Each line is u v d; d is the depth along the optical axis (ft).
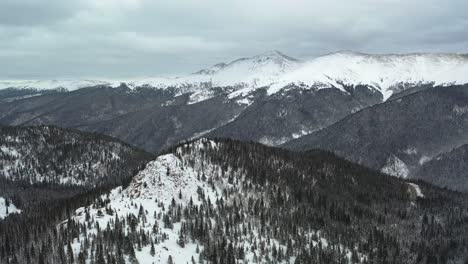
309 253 635.25
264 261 595.06
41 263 538.47
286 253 619.26
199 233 597.11
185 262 542.98
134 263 521.65
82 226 594.24
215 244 586.86
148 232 575.79
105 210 638.94
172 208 645.10
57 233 605.31
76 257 530.27
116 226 579.07
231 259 569.23
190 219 629.10
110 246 548.31
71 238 572.10
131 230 582.76
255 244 616.39
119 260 522.47
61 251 529.45
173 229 608.19
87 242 550.36
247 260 586.45
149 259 535.60
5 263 579.89
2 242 652.48
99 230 574.56
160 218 625.00
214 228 624.59
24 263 565.94
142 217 613.11
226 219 646.74
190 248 577.02
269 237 649.20
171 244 574.56
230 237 618.85
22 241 630.74
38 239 616.39
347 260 650.43
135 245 558.56
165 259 541.34
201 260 548.31
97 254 527.40
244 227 648.38
